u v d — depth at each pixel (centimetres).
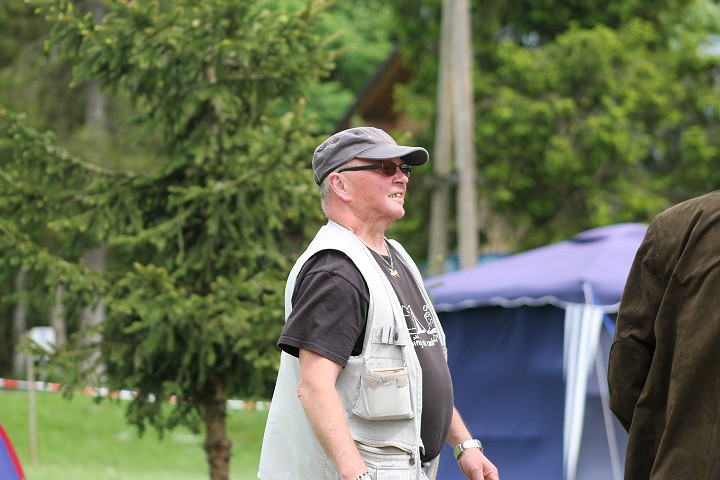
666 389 1130
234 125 2731
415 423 1176
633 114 7481
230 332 2495
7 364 9106
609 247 3700
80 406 6819
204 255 2658
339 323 1144
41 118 8375
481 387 3700
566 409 3419
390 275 1215
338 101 11738
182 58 2602
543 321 3616
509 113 7131
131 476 4656
